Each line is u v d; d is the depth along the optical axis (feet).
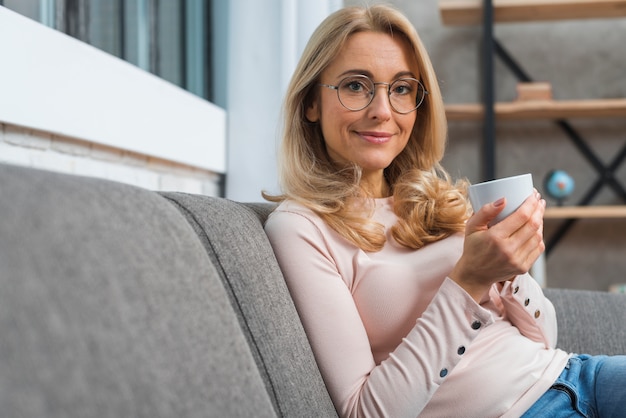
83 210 1.89
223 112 9.34
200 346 2.06
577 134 12.30
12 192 1.74
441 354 3.40
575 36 12.51
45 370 1.55
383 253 3.97
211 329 2.16
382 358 3.88
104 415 1.63
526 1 11.20
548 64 12.53
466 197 4.64
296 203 4.00
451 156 12.59
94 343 1.68
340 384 3.53
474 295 3.50
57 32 5.14
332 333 3.59
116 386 1.69
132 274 1.91
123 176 6.61
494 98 11.59
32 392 1.50
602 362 3.87
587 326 4.92
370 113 4.06
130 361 1.76
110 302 1.78
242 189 9.48
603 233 12.27
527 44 12.58
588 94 12.44
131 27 7.73
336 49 4.12
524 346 3.82
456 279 3.51
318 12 9.54
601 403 3.69
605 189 12.28
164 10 8.66
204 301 2.20
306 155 4.31
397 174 4.67
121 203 2.08
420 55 4.25
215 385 2.05
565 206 12.32
